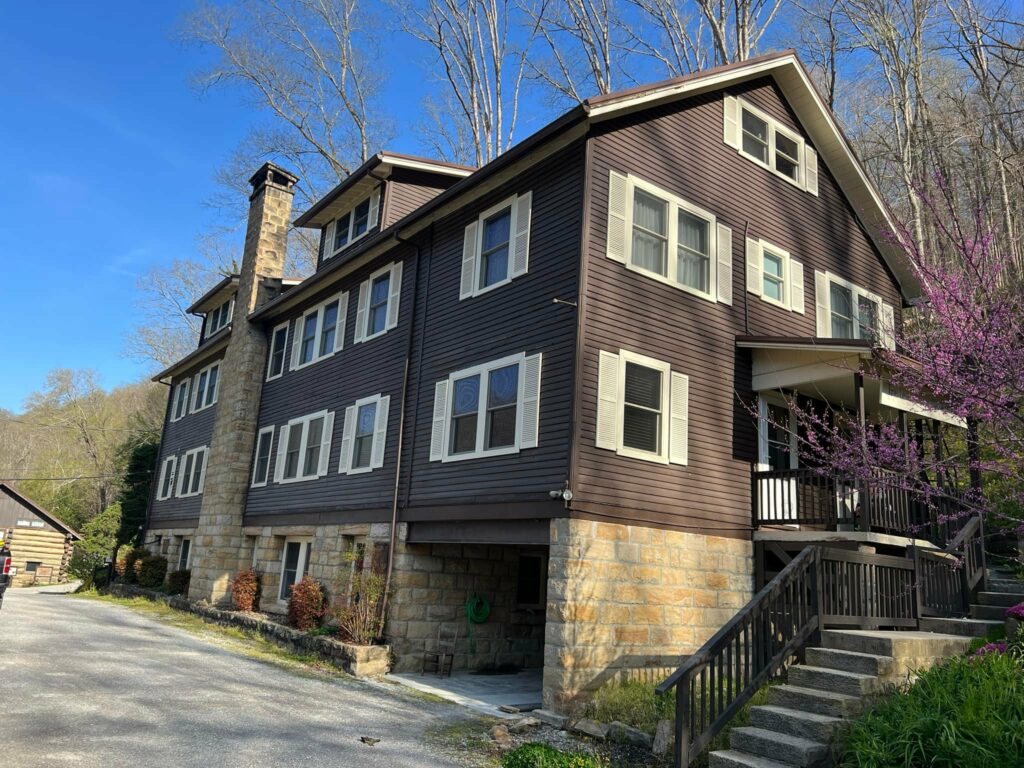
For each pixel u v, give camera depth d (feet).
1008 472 24.13
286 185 73.92
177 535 77.77
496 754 24.31
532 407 35.78
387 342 49.42
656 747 23.54
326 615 46.52
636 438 35.76
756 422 41.37
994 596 32.50
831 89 84.53
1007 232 40.70
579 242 35.42
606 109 36.55
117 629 48.19
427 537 40.93
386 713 29.48
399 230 48.34
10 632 41.04
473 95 92.79
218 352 78.69
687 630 35.37
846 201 53.21
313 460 55.72
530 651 45.75
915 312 52.70
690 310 39.55
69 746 20.54
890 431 29.76
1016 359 22.09
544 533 33.73
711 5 80.18
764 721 22.11
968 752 17.54
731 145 44.70
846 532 34.73
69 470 170.50
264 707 28.19
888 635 25.02
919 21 65.67
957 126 54.75
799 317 46.50
